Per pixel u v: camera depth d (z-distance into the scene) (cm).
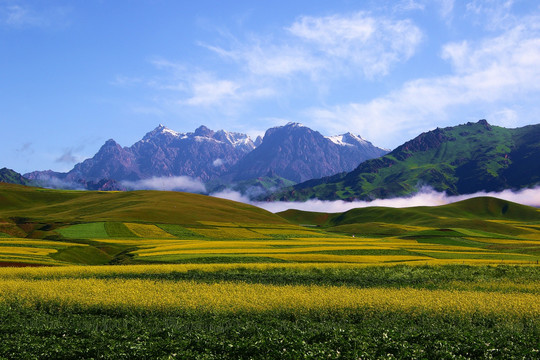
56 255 6856
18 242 7938
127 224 11756
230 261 6069
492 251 8344
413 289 3597
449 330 2311
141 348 2005
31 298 3033
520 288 3897
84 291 3262
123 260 6631
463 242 11525
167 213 14100
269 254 6794
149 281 3922
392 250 7769
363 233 16525
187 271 4841
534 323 2531
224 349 2058
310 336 2212
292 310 2767
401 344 2038
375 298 3033
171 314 2775
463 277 4550
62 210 14900
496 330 2392
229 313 2744
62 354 2020
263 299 2998
